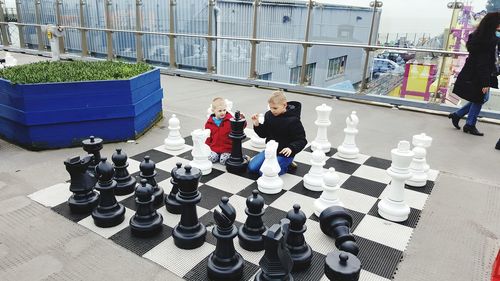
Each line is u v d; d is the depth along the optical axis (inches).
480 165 134.9
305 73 253.8
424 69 212.1
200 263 77.0
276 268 63.7
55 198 101.7
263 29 263.1
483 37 156.9
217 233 71.5
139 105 152.0
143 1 318.0
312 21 243.6
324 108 136.3
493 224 95.0
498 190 114.3
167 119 180.1
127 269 74.7
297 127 115.6
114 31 343.6
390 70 222.8
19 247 81.0
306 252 76.0
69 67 169.2
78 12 369.1
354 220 94.7
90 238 84.6
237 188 110.0
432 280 74.0
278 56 261.6
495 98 196.1
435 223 94.5
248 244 80.9
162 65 324.2
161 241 84.0
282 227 64.5
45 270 74.1
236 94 241.0
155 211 88.2
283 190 109.7
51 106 134.2
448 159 139.9
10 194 103.4
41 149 137.5
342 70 237.5
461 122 191.9
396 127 179.8
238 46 275.4
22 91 129.2
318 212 94.0
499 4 186.7
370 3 221.5
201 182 113.2
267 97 233.3
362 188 112.4
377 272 75.7
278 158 117.8
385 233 89.3
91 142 107.3
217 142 127.4
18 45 435.8
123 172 105.8
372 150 146.2
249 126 174.4
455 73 203.9
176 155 134.4
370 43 226.7
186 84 272.5
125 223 90.9
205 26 288.2
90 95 139.0
